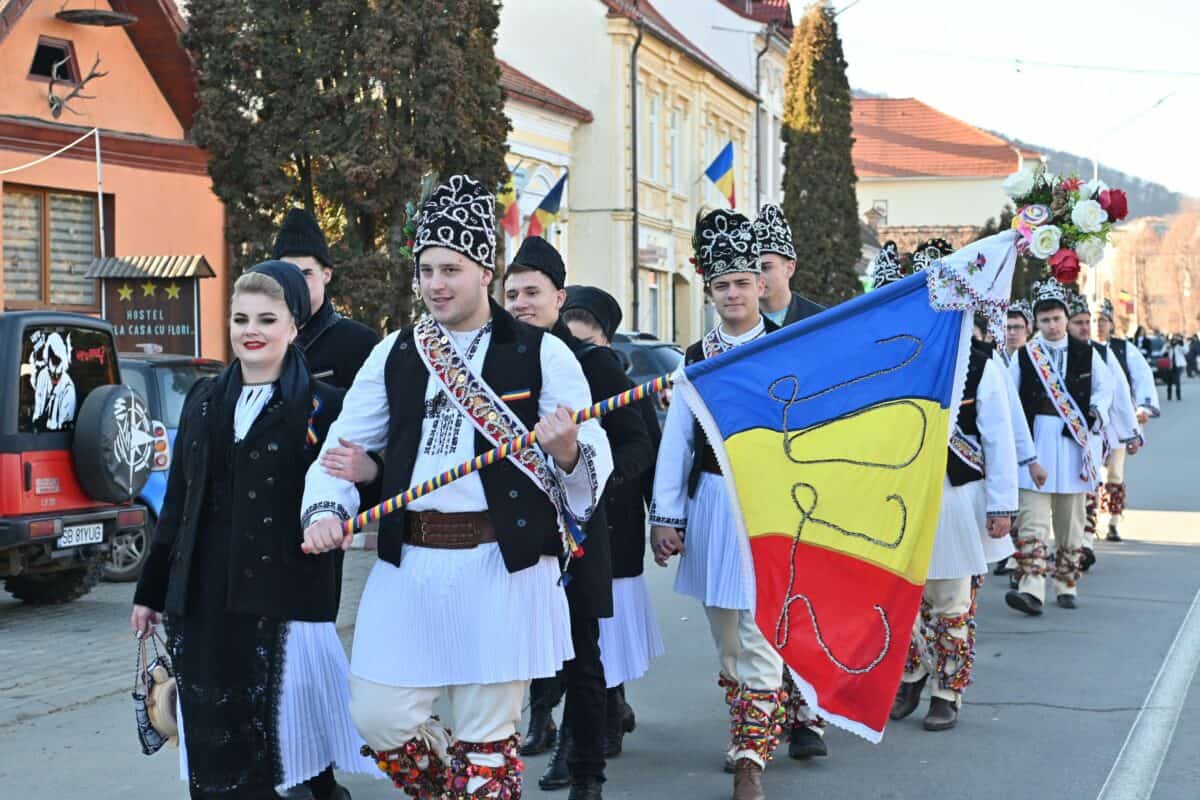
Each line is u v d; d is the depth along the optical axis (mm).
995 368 7145
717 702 7609
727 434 5477
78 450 9891
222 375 4863
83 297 18125
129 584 11742
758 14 46562
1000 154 78250
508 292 6000
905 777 6191
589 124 31859
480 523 4348
